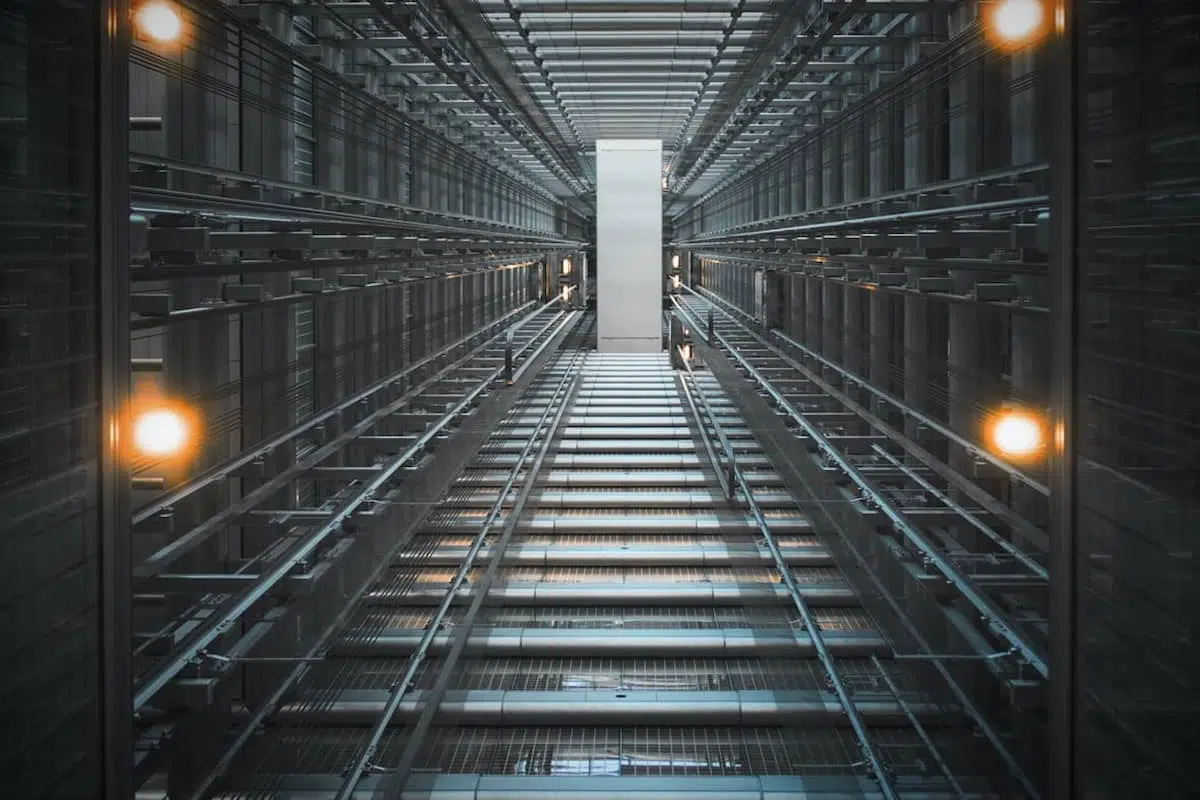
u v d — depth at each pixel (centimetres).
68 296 373
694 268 4447
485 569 980
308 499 1105
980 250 905
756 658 900
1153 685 398
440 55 1194
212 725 651
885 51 1192
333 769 699
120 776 405
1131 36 406
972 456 944
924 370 1141
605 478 1398
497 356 2111
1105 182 431
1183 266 372
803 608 912
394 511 973
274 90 941
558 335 2789
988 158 909
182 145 868
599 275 3059
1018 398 870
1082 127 451
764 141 2112
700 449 1570
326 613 815
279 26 948
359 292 1116
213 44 796
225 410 933
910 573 813
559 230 4266
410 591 952
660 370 2528
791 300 1991
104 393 394
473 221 2003
